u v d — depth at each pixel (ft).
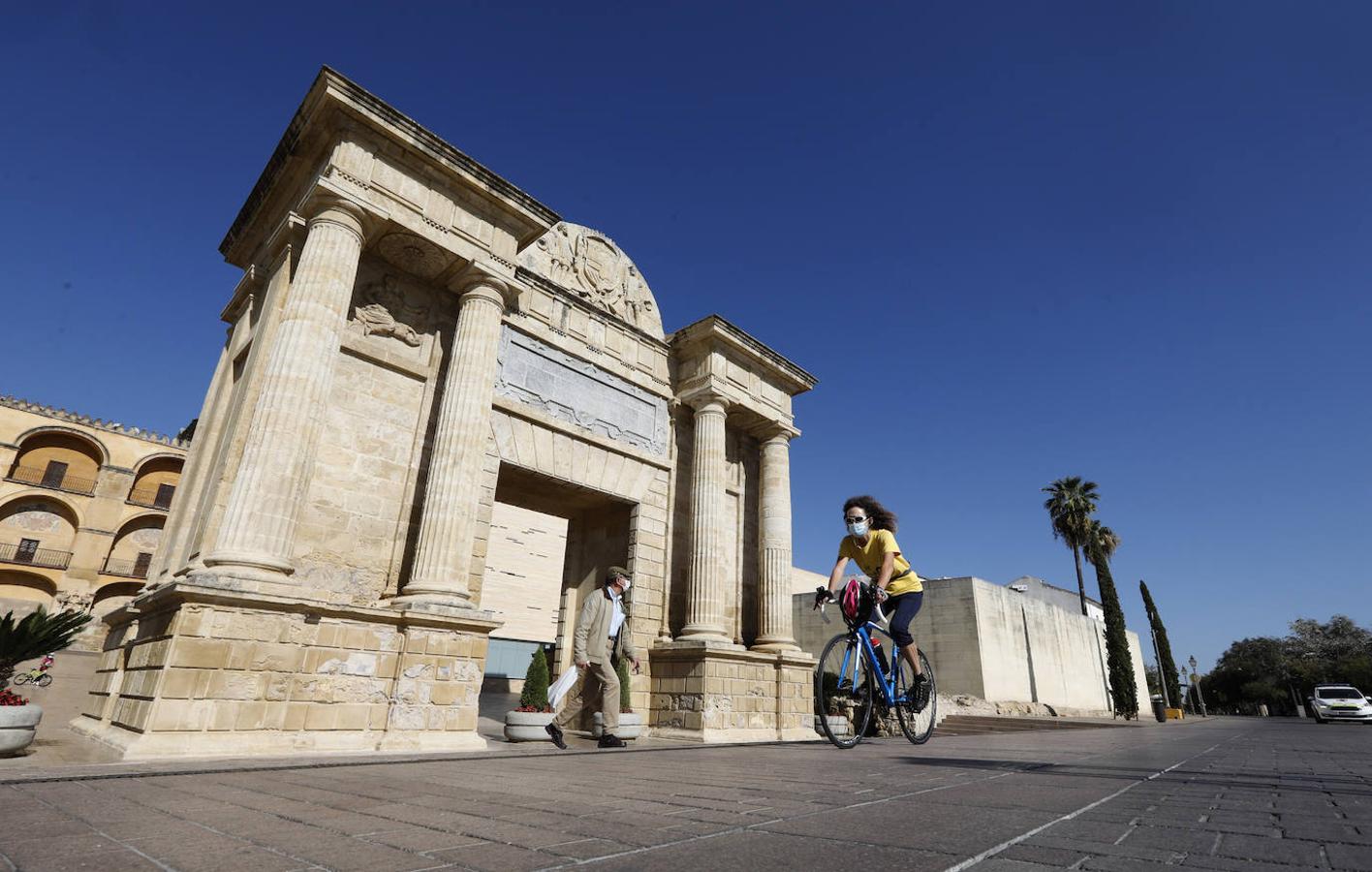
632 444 60.13
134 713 30.50
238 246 51.67
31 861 8.09
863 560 21.94
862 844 7.93
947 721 80.64
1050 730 76.33
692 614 57.62
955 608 113.91
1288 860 6.95
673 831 8.94
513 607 139.13
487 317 47.19
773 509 67.41
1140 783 13.57
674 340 65.41
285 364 36.83
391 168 44.04
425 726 36.35
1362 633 260.21
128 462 152.25
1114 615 138.00
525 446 52.16
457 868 7.33
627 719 43.39
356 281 45.29
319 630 34.09
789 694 59.77
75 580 141.59
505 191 48.24
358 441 43.06
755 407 67.00
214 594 30.42
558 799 12.44
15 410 142.51
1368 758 23.04
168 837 9.50
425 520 41.83
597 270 62.28
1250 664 275.39
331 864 7.71
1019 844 7.84
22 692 61.82
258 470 34.65
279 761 24.95
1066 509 150.51
